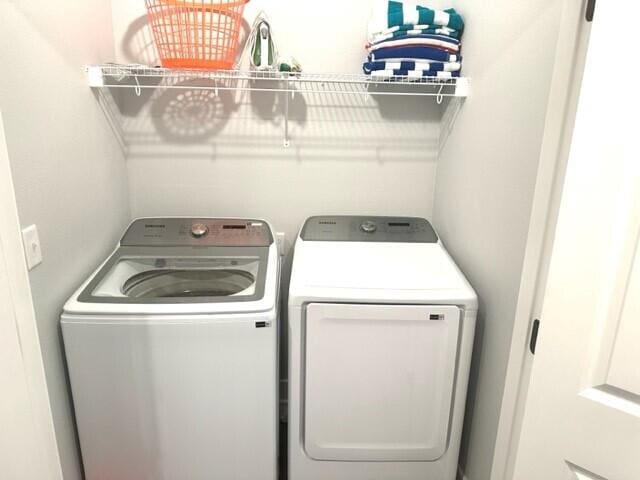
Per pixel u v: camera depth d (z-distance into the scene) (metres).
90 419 1.46
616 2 0.70
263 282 1.55
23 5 1.19
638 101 0.72
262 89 1.83
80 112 1.53
